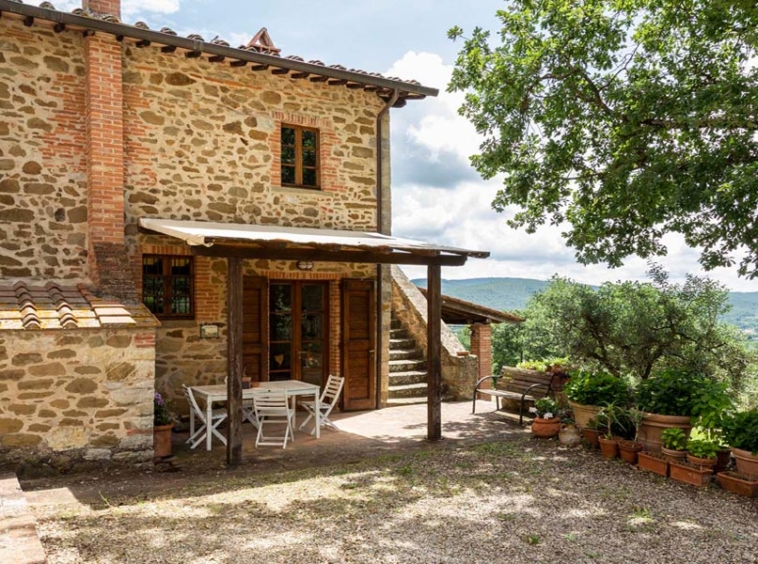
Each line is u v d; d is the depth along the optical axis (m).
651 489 6.64
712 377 10.96
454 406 12.13
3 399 6.68
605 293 12.27
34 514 5.51
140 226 9.30
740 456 6.67
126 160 9.38
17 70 8.70
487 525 5.44
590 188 11.43
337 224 11.33
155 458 7.85
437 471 7.29
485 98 11.45
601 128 11.34
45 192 8.89
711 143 9.25
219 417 8.51
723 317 11.47
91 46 8.78
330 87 11.28
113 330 7.20
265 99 10.60
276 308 11.16
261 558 4.55
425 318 13.62
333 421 10.59
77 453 7.04
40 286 8.53
